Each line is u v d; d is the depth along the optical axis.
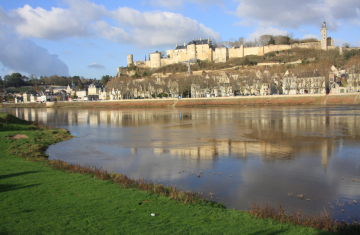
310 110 86.38
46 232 11.75
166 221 13.33
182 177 24.00
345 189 20.52
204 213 14.73
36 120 88.25
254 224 13.52
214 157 31.34
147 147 38.53
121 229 12.23
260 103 119.69
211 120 69.94
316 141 38.91
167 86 164.00
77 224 12.64
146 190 18.52
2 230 11.83
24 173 22.23
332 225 13.75
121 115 98.31
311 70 142.62
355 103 102.06
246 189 20.73
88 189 18.12
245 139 42.00
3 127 51.28
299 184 21.77
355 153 31.59
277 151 33.50
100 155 34.22
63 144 42.22
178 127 59.06
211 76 167.38
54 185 18.86
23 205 14.88
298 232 12.70
